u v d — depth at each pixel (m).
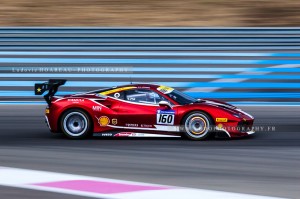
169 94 31.14
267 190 19.44
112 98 31.14
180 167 23.70
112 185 19.94
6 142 30.23
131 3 63.19
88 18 59.25
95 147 28.62
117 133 30.86
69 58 45.66
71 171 22.80
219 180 21.19
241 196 18.31
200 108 30.27
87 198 17.97
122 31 46.16
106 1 63.84
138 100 31.00
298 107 42.34
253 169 23.34
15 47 45.38
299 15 59.22
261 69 44.72
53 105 31.14
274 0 63.09
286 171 22.97
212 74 45.00
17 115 39.03
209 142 30.02
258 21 57.91
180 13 60.12
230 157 26.00
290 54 45.03
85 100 31.03
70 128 31.05
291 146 29.00
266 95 44.12
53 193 18.64
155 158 25.75
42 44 45.62
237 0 63.38
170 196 18.20
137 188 19.44
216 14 59.75
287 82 44.34
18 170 22.83
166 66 45.47
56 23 58.06
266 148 28.41
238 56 45.25
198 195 18.39
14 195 18.38
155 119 30.53
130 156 26.19
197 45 45.81
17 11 61.00
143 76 45.41
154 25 57.12
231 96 44.44
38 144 29.55
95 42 45.94
